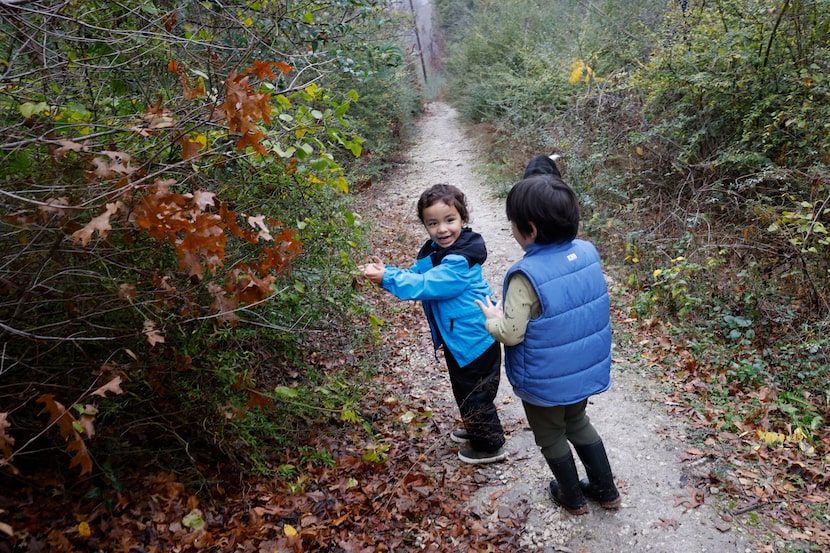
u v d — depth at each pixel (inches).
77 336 91.8
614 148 301.9
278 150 91.8
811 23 220.5
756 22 227.8
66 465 109.0
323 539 103.3
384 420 143.9
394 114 592.1
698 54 250.7
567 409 98.7
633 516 105.8
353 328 162.6
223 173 109.6
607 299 94.7
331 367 157.8
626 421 139.0
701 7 267.9
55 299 81.4
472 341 113.3
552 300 88.3
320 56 171.3
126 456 113.8
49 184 79.0
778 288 190.2
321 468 122.1
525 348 91.6
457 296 112.1
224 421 105.0
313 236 125.6
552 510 109.0
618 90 316.8
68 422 67.1
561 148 332.2
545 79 417.4
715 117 258.2
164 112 77.6
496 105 570.9
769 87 229.8
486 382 115.7
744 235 208.5
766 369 159.0
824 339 156.9
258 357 129.0
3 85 74.2
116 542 98.6
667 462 121.1
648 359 171.0
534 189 88.7
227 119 74.5
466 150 576.7
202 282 90.3
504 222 336.8
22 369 91.8
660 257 229.5
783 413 139.3
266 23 143.9
